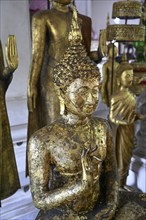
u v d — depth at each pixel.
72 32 0.82
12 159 1.42
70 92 0.79
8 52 1.10
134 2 1.58
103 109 2.51
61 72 0.79
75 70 0.77
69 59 0.79
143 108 1.85
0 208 1.69
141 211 0.88
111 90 1.76
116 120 1.56
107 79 2.02
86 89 0.78
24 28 2.01
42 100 1.57
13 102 2.02
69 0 1.47
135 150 1.90
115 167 0.94
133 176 1.90
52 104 1.52
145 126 1.86
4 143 1.35
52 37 1.47
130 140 1.63
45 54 1.53
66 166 0.82
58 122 0.86
